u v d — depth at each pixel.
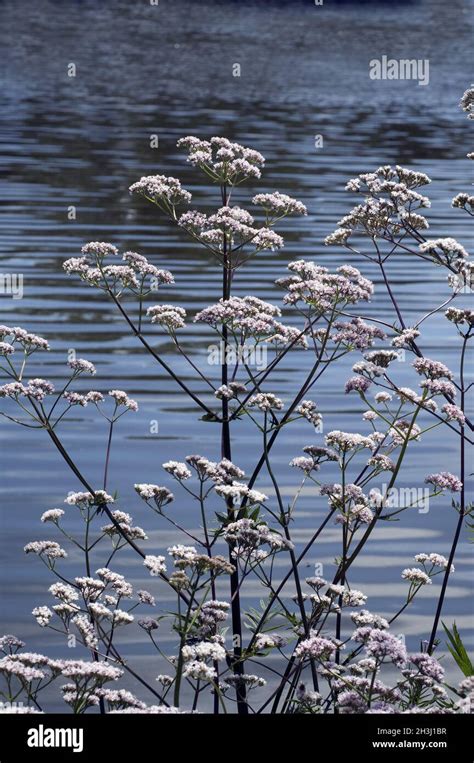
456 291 7.23
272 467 11.67
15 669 5.25
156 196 7.23
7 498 10.66
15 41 73.12
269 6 110.38
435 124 44.25
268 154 33.84
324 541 9.90
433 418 13.46
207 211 25.20
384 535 10.12
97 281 7.02
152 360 15.23
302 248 22.39
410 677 5.51
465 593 9.05
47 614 6.02
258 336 6.93
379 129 41.72
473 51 82.19
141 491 6.31
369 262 21.56
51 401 13.49
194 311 17.62
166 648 7.91
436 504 10.84
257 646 6.05
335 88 57.03
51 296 18.33
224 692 6.13
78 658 7.73
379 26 97.06
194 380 14.43
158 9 102.69
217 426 12.88
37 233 22.84
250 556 6.37
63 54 67.44
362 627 5.68
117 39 78.31
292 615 6.27
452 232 24.20
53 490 10.92
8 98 45.84
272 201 7.19
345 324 6.93
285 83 58.03
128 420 12.98
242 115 43.75
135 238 22.78
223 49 74.75
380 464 6.52
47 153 32.94
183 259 21.17
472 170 32.66
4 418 12.86
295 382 14.52
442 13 114.31
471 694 5.23
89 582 6.17
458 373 15.06
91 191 27.58
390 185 7.77
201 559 5.83
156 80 56.22
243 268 20.58
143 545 9.62
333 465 11.80
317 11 108.62
